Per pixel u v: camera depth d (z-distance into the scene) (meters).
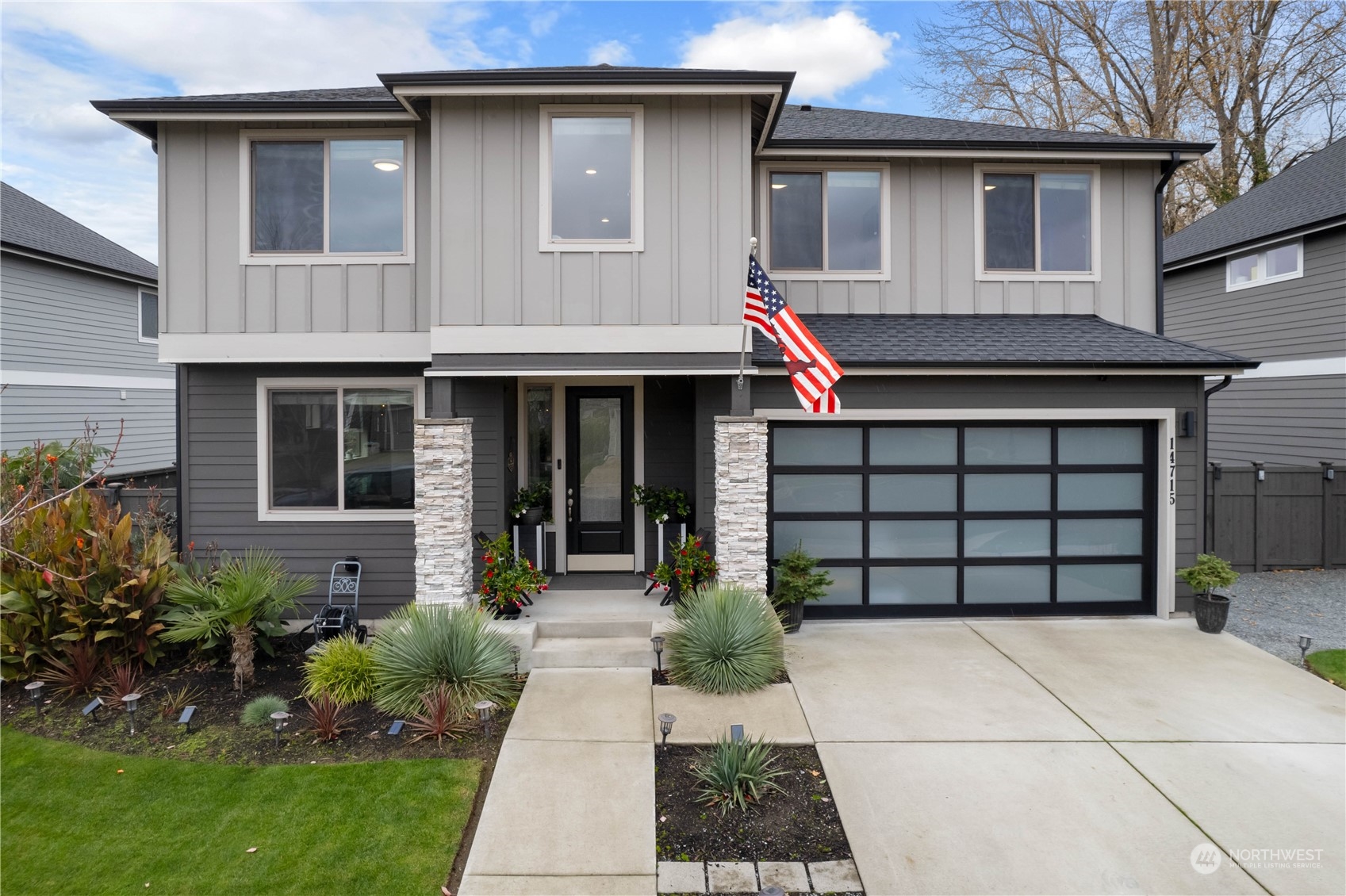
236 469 8.32
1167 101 19.91
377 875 3.86
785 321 6.56
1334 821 4.31
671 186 7.26
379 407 8.42
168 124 7.93
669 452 9.17
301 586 7.00
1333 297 12.08
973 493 8.41
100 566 6.42
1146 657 7.05
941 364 7.68
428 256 7.98
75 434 14.41
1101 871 3.88
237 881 3.82
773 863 3.96
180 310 7.97
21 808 4.48
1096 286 9.36
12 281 13.09
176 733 5.44
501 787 4.68
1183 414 8.23
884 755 5.09
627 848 4.08
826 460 8.34
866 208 9.27
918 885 3.77
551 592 8.39
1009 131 10.17
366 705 5.86
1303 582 10.20
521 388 9.16
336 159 8.06
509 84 6.91
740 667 6.16
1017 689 6.25
